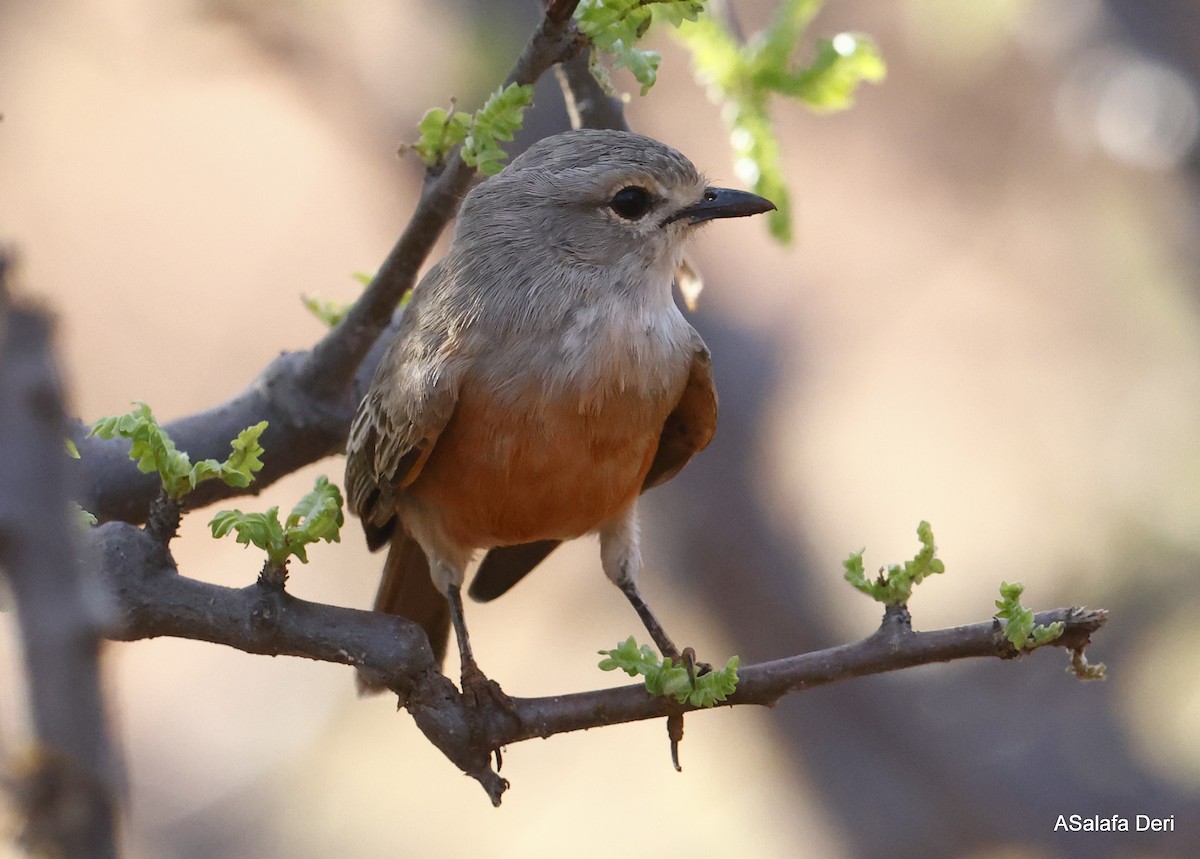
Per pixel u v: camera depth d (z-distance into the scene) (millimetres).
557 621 16344
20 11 15719
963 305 16453
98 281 16250
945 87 15680
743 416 14023
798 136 16219
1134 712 13789
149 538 5230
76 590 2385
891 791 13711
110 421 5074
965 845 13469
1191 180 13914
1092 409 16109
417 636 5574
